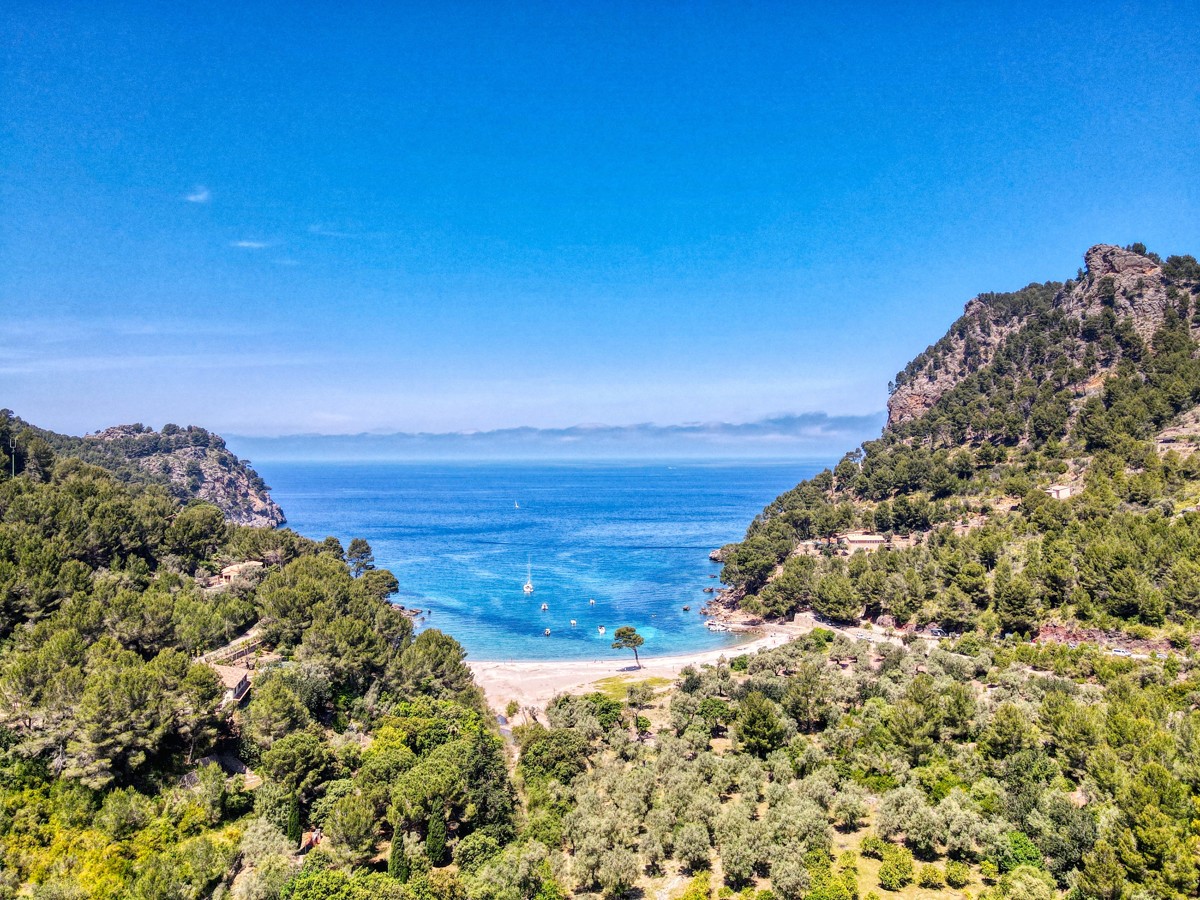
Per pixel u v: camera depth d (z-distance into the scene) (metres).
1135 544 161.12
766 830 84.19
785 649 163.50
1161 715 102.69
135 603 117.12
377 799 87.88
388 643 143.00
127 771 88.81
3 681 90.44
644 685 154.75
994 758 100.81
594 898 80.38
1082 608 153.88
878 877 80.19
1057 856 79.44
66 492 168.88
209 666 107.00
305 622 139.62
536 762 106.75
